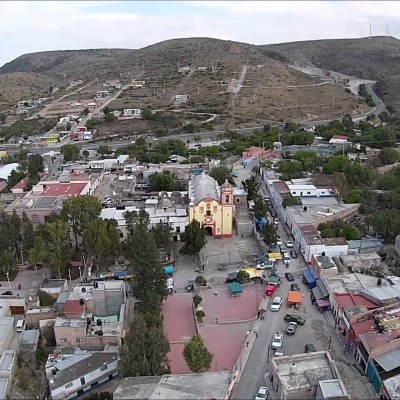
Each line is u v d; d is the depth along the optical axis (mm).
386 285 122938
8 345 110312
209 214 164000
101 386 99000
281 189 191000
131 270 143750
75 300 117125
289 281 135875
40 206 169625
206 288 134250
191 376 89438
